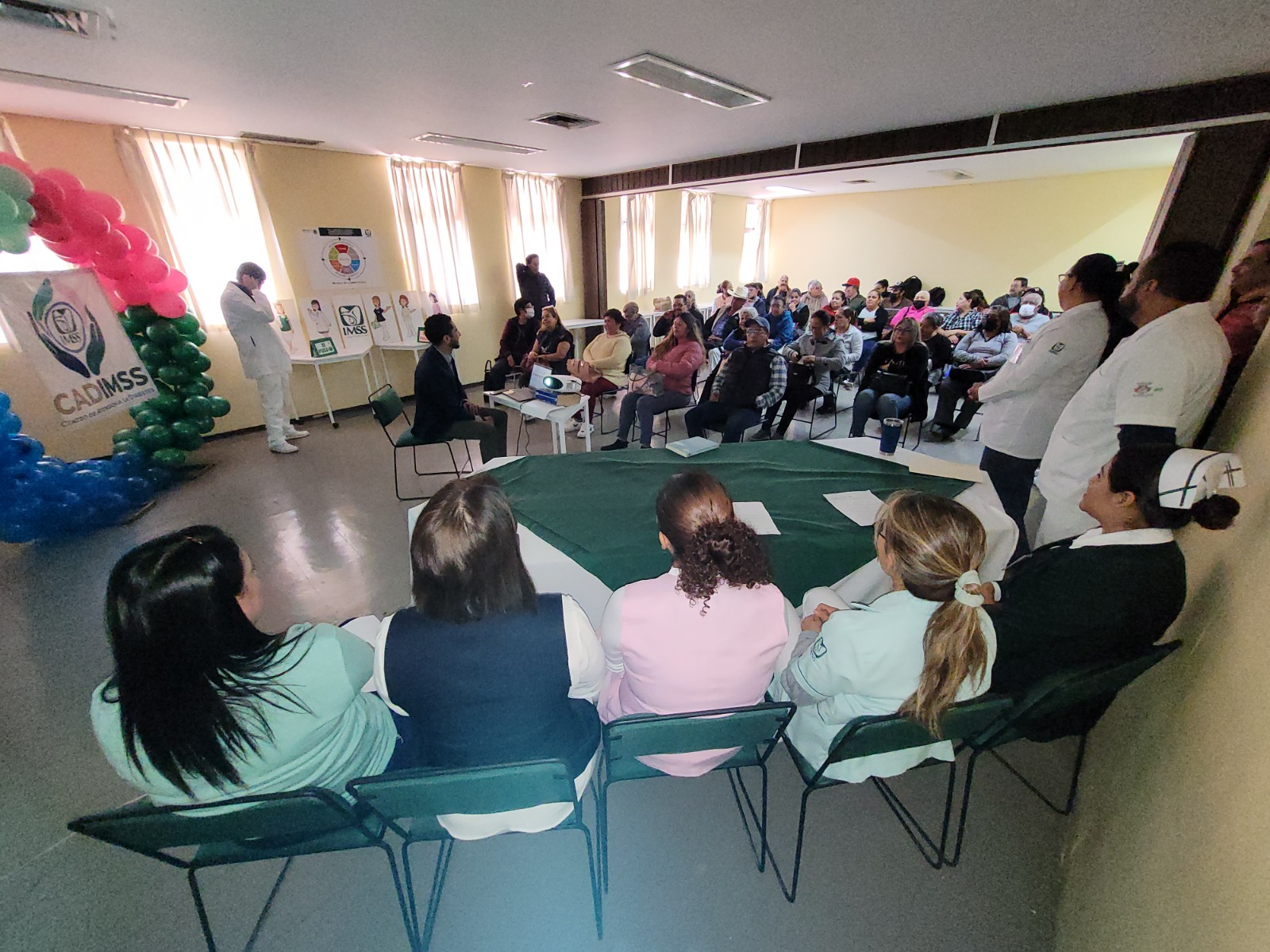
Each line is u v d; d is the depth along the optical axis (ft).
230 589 2.88
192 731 2.72
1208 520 3.12
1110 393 5.28
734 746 3.55
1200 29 6.95
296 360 15.12
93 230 9.79
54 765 5.41
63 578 8.59
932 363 14.38
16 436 9.59
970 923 4.09
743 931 4.06
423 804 3.13
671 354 13.11
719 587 3.30
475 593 2.90
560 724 3.47
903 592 3.44
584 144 14.65
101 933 4.10
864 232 30.40
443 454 13.64
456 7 6.31
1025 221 24.88
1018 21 6.77
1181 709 3.42
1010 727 3.69
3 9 6.10
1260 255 5.33
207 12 6.31
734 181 16.67
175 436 12.20
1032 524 8.22
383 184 16.92
